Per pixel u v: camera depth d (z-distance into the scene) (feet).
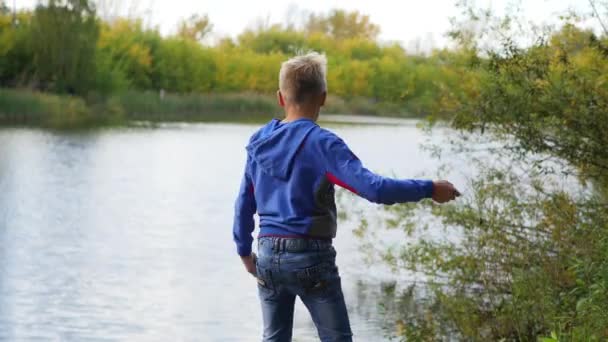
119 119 151.23
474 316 22.03
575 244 23.13
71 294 30.35
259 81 233.96
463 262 25.03
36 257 36.22
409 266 28.86
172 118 164.25
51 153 82.58
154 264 35.60
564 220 23.48
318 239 12.86
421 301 29.04
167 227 44.57
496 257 23.76
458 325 22.22
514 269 22.08
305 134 12.79
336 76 240.73
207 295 30.78
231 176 70.49
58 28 165.17
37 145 90.07
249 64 234.99
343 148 12.62
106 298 29.96
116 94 176.24
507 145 26.23
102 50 195.52
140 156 84.64
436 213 27.09
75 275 33.19
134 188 60.13
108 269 34.42
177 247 39.29
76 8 166.71
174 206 52.11
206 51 228.84
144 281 32.60
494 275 23.77
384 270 33.60
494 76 25.30
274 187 13.05
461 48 27.14
